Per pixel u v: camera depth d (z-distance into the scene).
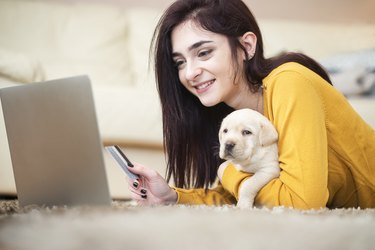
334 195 1.62
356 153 1.55
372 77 3.08
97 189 1.30
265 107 1.54
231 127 1.44
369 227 0.98
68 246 0.81
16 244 0.84
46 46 3.44
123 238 0.85
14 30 3.43
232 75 1.57
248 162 1.45
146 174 1.49
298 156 1.37
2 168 2.42
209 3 1.57
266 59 1.67
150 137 2.58
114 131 2.55
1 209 1.35
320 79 1.53
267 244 0.82
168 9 1.62
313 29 3.73
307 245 0.83
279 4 4.00
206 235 0.87
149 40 3.65
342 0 4.01
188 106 1.72
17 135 1.41
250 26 1.60
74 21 3.57
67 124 1.32
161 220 1.01
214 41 1.54
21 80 2.73
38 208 1.30
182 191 1.60
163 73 1.67
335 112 1.52
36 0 3.71
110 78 3.45
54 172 1.36
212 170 1.75
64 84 1.31
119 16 3.70
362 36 3.66
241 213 1.13
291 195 1.37
